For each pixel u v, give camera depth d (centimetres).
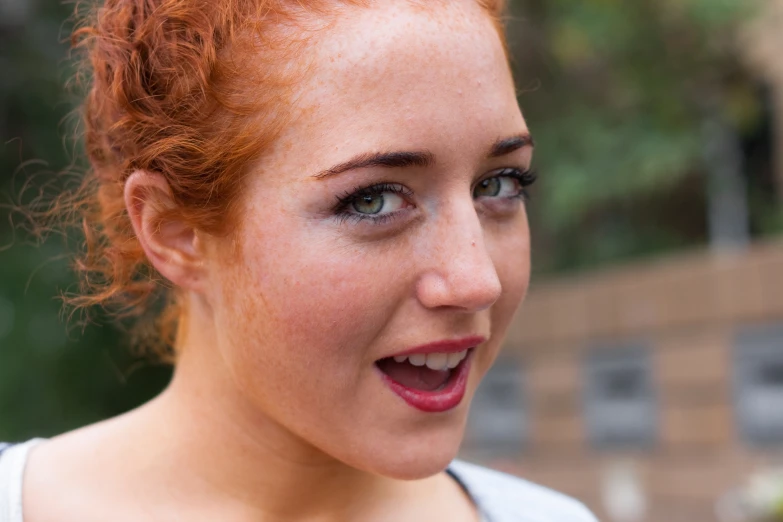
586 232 814
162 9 125
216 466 131
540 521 149
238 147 118
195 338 134
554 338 585
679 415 506
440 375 128
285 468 131
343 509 135
